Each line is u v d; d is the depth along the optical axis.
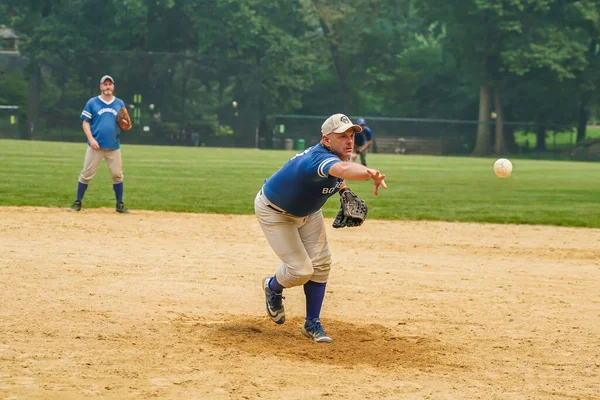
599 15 93.00
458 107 103.69
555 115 97.69
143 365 7.61
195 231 17.47
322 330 9.03
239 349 8.39
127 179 30.97
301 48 96.69
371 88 105.12
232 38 92.12
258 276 12.53
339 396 6.92
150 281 11.80
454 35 94.62
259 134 90.81
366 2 100.56
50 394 6.65
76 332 8.74
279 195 8.66
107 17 90.44
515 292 11.98
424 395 7.05
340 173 7.95
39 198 22.58
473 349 8.75
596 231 19.72
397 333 9.40
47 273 12.02
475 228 19.73
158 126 81.75
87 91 80.81
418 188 32.12
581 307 11.05
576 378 7.75
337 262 14.18
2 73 88.06
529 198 28.48
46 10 94.62
